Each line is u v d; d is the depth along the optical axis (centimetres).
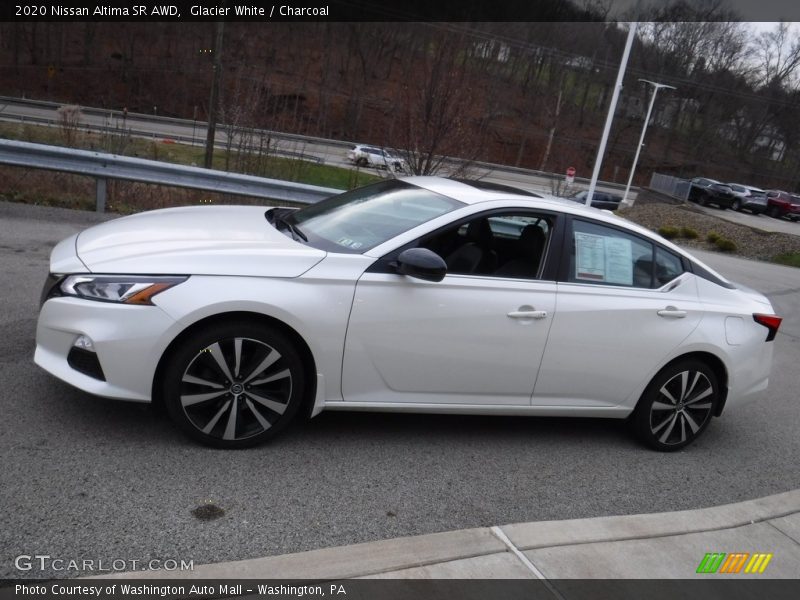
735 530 376
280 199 1159
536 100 7338
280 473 372
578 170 7725
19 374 439
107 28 6994
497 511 370
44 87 6581
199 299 358
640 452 481
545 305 426
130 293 356
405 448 427
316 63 7500
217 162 2930
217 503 335
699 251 2505
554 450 461
